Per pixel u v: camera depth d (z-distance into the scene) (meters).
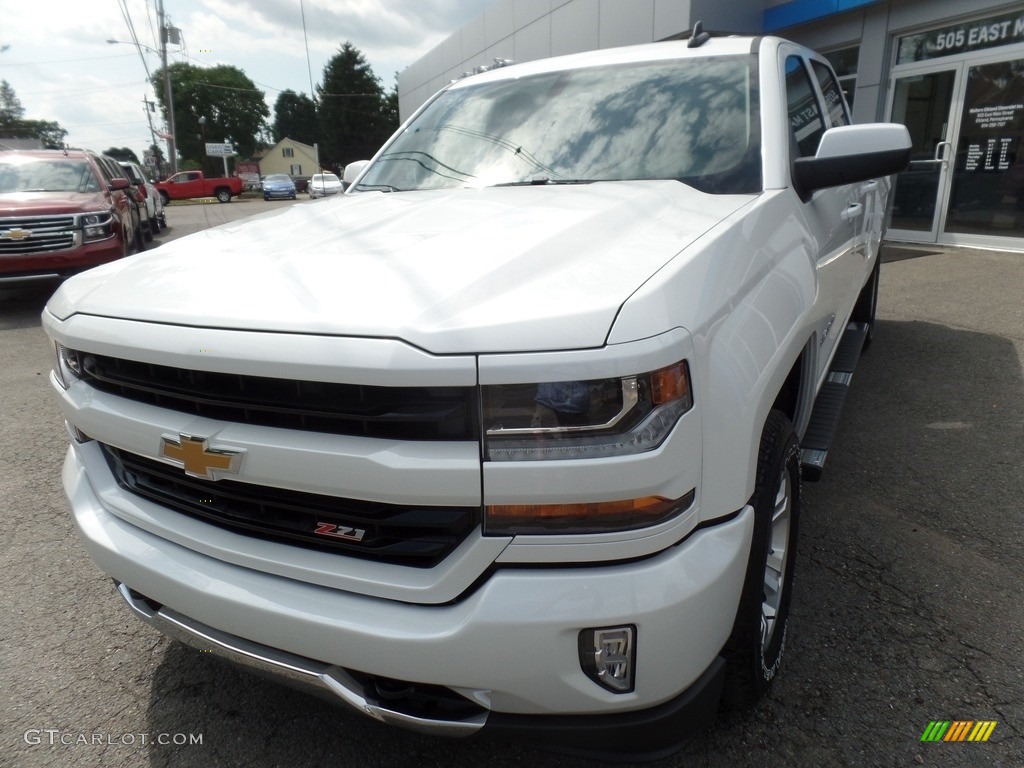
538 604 1.37
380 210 2.40
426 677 1.43
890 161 2.23
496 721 1.48
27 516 3.39
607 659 1.42
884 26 9.45
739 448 1.55
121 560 1.79
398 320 1.40
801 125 2.87
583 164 2.68
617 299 1.42
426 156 3.10
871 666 2.17
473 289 1.50
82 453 2.03
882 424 3.98
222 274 1.78
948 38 8.91
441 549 1.45
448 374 1.33
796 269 2.10
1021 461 3.47
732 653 1.73
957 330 5.64
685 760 1.86
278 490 1.58
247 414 1.54
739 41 3.04
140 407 1.71
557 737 1.48
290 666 1.57
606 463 1.34
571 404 1.33
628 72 3.02
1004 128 8.45
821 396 3.27
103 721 2.12
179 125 86.06
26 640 2.49
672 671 1.45
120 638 2.50
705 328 1.49
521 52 15.36
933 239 9.51
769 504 1.76
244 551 1.63
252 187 60.28
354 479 1.42
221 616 1.62
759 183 2.33
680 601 1.41
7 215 7.95
